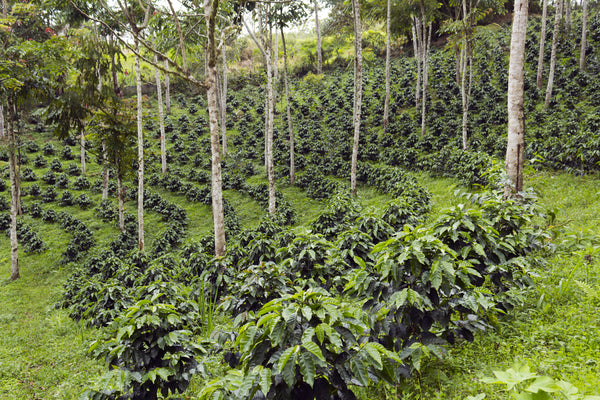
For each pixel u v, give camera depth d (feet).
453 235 11.27
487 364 11.18
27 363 23.73
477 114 68.54
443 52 101.71
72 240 51.26
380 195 55.31
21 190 68.64
